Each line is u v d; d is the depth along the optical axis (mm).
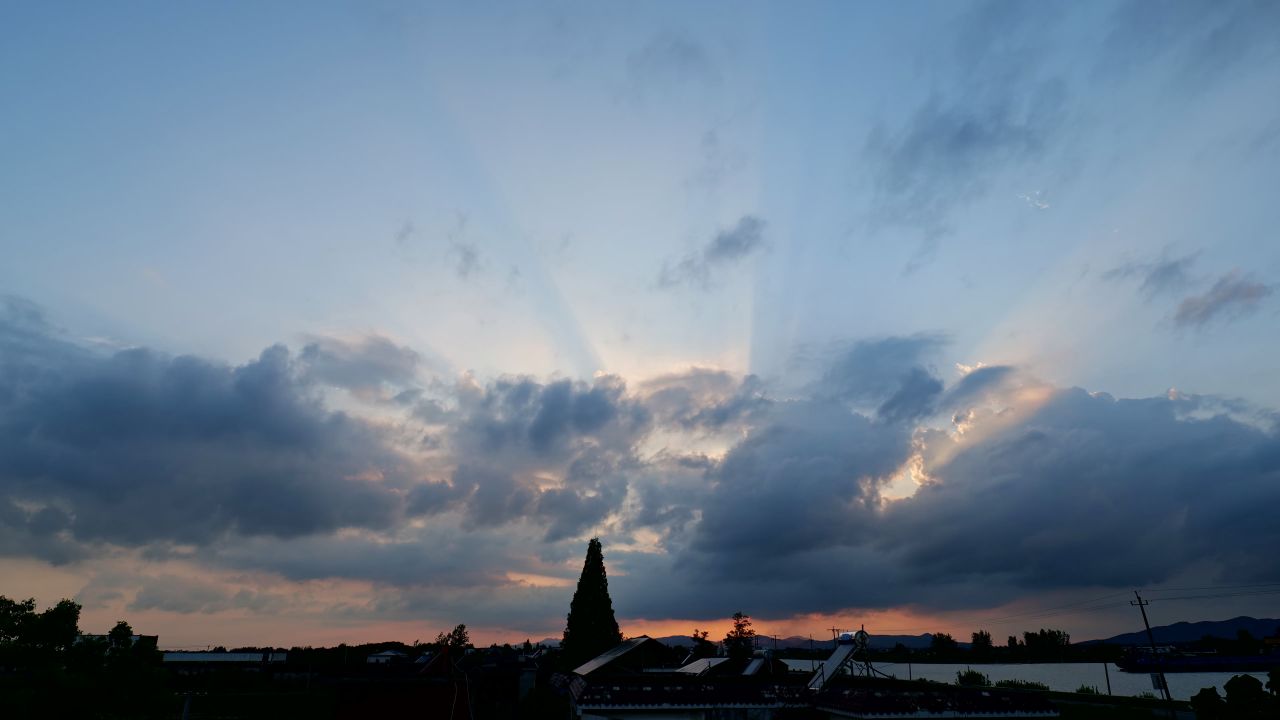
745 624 99062
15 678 26531
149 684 29125
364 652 102500
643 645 51656
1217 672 105750
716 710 27109
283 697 66000
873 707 23641
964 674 74375
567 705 41344
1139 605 62094
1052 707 24531
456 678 35406
